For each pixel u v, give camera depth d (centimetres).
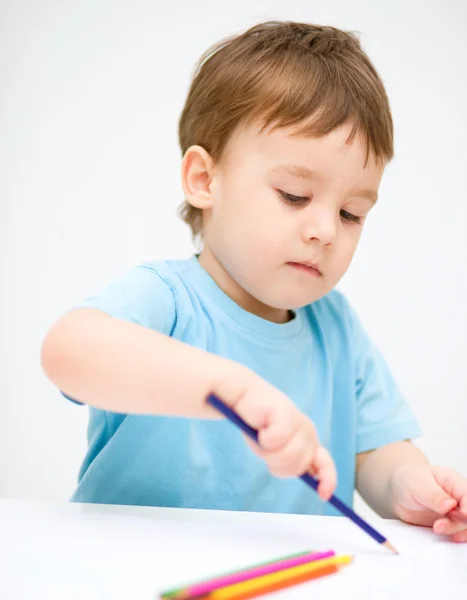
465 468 145
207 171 81
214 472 80
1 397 137
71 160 139
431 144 145
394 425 92
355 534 55
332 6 144
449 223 146
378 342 143
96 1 140
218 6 141
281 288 75
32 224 138
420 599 41
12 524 50
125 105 140
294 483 84
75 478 137
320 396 90
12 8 139
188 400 51
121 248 138
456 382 145
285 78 75
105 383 53
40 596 39
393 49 144
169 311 78
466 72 146
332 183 72
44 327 138
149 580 42
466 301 146
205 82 85
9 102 138
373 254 144
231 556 46
